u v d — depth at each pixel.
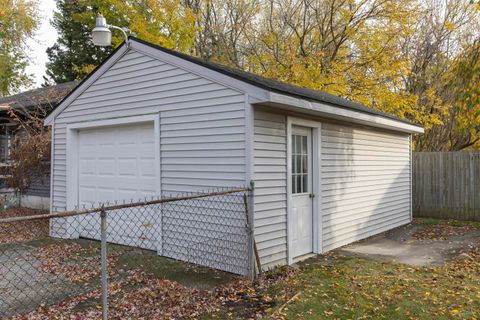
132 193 7.03
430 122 14.34
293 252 6.36
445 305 4.26
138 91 6.75
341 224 7.57
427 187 11.67
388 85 15.27
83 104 7.73
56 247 6.98
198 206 5.91
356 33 14.43
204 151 5.82
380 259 6.46
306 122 6.51
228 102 5.52
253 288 4.85
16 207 11.93
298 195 6.50
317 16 15.58
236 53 19.42
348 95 14.10
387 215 9.52
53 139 8.39
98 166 7.68
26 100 12.52
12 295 4.53
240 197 5.39
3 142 13.54
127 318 3.90
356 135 8.18
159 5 15.05
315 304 4.30
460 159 11.13
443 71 15.69
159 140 6.42
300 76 14.05
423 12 14.09
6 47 21.73
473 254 6.72
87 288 4.76
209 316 4.00
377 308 4.19
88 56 24.45
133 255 6.38
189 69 5.96
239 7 19.09
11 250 6.74
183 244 6.08
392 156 9.89
